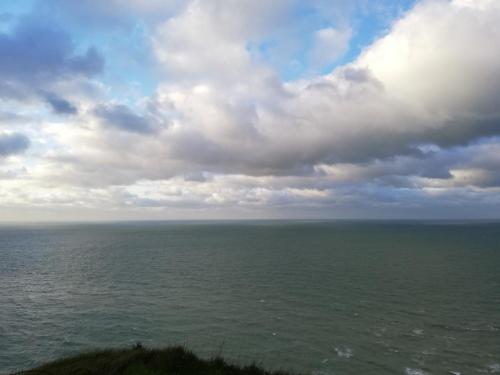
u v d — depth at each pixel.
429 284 70.38
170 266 96.12
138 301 58.81
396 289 66.19
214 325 46.94
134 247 152.50
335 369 34.81
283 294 63.09
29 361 36.75
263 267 93.38
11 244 169.38
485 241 167.38
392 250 131.50
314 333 43.97
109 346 40.16
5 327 46.28
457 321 48.06
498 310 52.72
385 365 35.66
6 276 81.81
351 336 43.03
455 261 101.56
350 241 175.00
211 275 81.81
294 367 35.16
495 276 78.38
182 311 53.12
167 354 20.28
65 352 38.75
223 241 184.00
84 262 104.94
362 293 63.44
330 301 58.19
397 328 45.59
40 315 51.31
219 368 19.95
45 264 101.00
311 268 91.00
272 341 41.59
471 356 37.38
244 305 56.16
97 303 57.69
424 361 36.41
